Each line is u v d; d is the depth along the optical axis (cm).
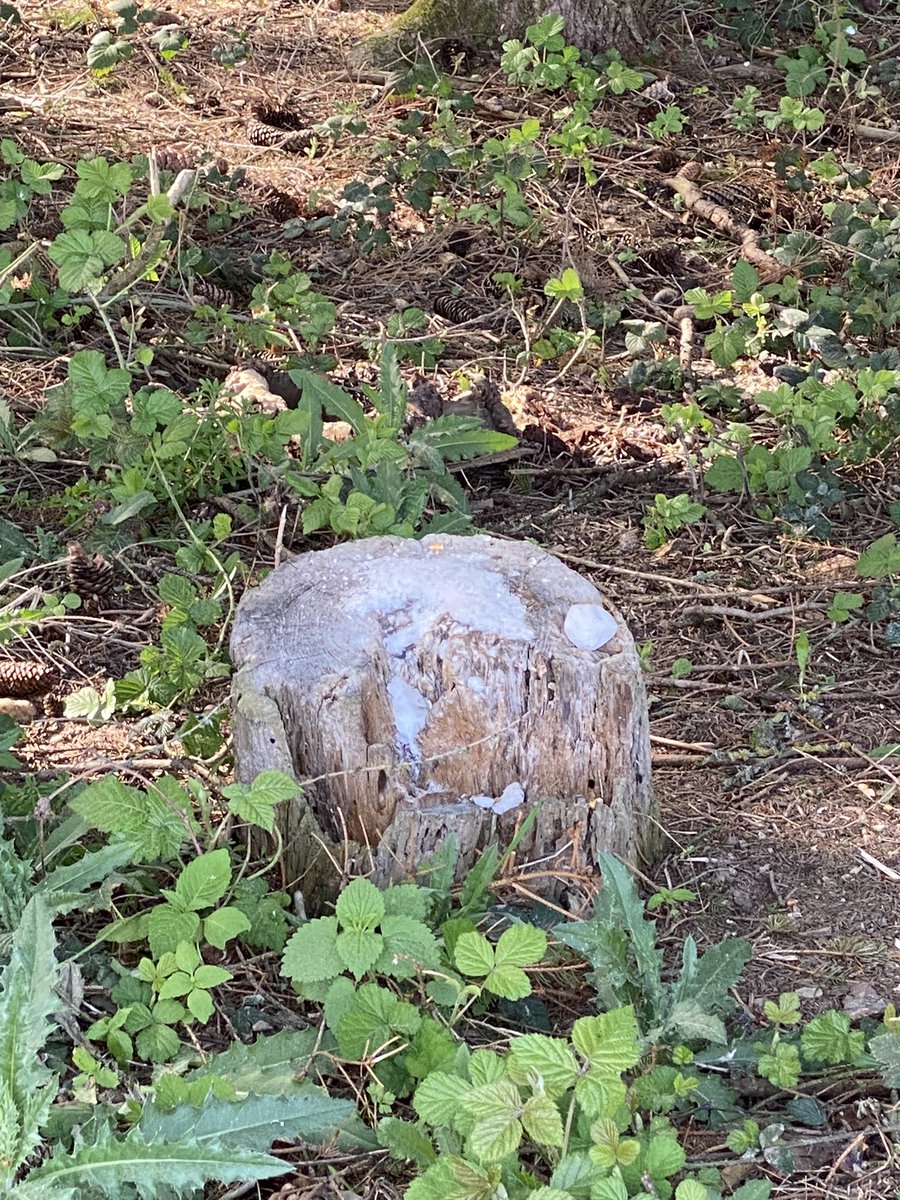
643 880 209
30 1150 171
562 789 206
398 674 208
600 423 291
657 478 279
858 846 214
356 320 315
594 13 448
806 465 266
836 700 236
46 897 190
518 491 277
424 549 219
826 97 426
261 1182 180
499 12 452
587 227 356
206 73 438
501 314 319
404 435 271
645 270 341
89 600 246
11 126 384
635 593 255
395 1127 178
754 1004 197
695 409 277
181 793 200
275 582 215
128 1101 178
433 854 201
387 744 204
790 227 358
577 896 202
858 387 282
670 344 314
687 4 487
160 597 239
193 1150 171
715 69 453
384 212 343
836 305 304
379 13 492
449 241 347
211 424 266
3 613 233
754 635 247
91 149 376
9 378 288
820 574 258
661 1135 179
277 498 262
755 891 209
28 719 229
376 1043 184
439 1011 191
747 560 262
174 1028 191
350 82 438
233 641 209
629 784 206
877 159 396
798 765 226
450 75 438
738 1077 189
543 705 205
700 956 202
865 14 478
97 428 250
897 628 241
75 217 260
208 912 197
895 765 225
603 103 423
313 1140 181
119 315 306
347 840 201
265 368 292
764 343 302
